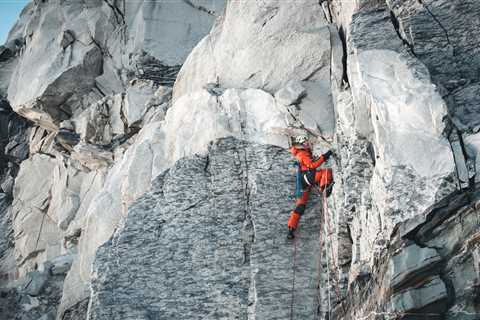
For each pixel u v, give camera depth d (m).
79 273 11.93
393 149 6.76
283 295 7.98
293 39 10.30
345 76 9.53
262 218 8.69
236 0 11.49
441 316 5.75
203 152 9.74
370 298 6.57
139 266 8.69
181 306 8.24
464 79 7.76
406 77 7.36
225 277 8.37
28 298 13.60
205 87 10.80
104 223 11.32
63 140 15.88
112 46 17.70
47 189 17.70
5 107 21.45
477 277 5.62
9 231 18.98
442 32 8.17
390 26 8.48
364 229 7.18
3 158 21.77
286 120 9.60
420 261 6.00
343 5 9.93
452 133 6.76
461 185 6.32
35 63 18.31
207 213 9.02
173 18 17.38
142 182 10.34
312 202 8.77
